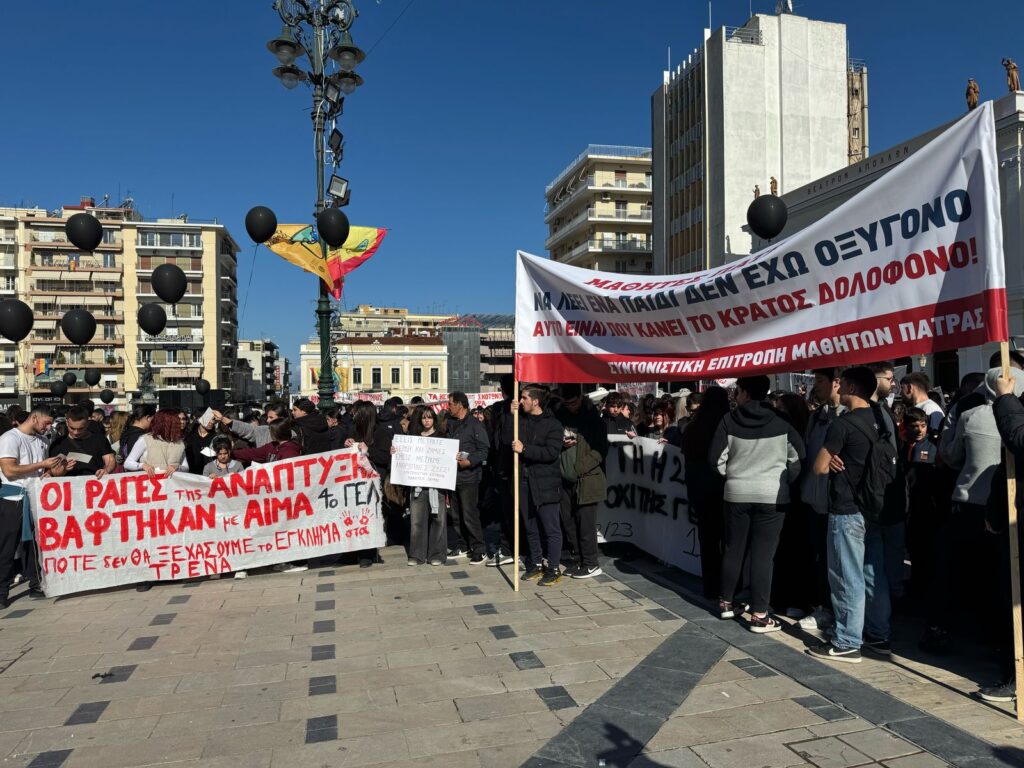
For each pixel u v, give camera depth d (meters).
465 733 3.81
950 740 3.57
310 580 7.23
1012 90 20.78
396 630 5.52
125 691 4.44
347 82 10.57
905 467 6.12
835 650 4.72
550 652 4.98
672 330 5.89
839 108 39.31
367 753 3.61
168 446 7.33
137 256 76.94
